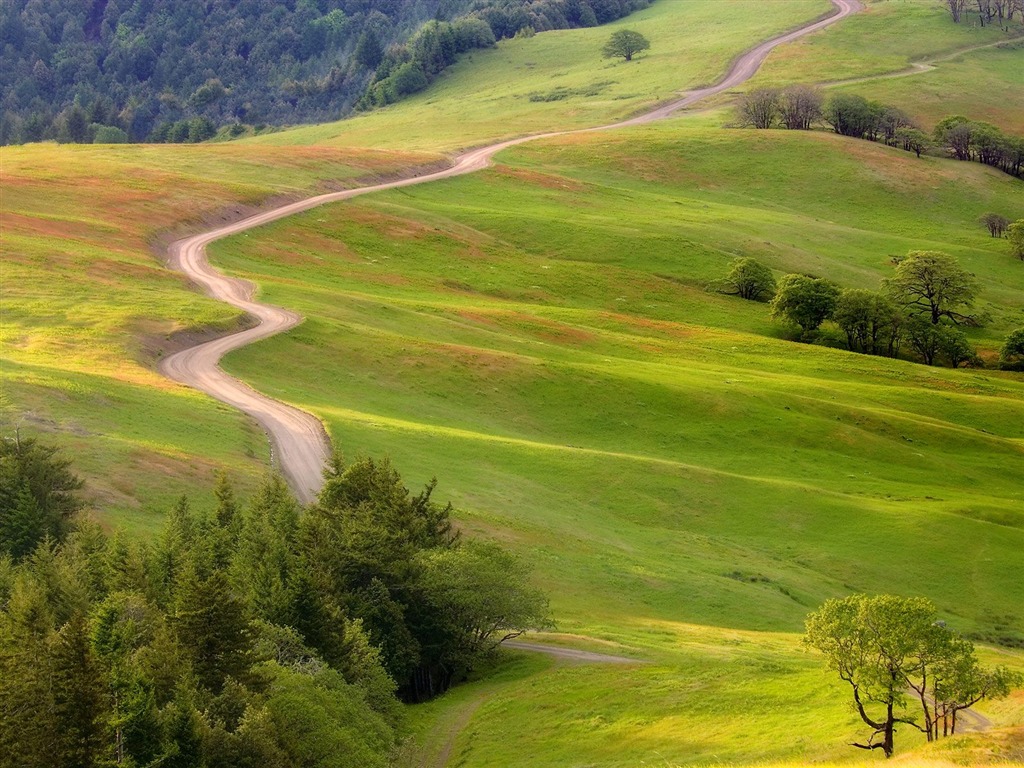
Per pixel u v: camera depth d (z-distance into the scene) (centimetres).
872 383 12156
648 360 12125
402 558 5500
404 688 5347
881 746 3591
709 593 6806
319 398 9312
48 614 4097
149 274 11969
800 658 5572
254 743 3531
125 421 7512
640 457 8862
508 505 7562
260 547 5309
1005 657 6103
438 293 13900
